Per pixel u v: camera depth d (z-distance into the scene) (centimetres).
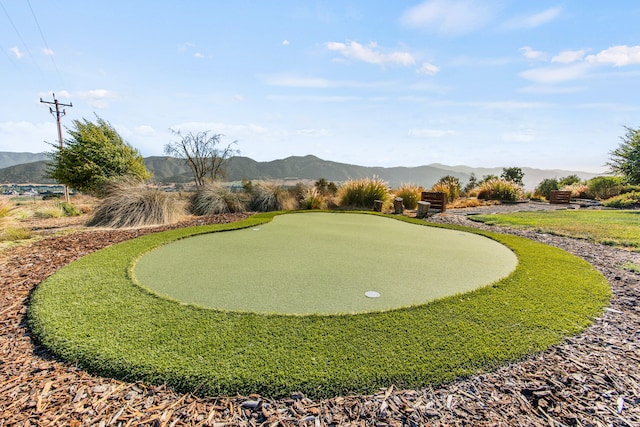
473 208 1052
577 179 1798
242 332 211
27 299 271
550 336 212
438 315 237
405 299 266
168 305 250
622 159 1056
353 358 186
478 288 291
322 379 168
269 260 372
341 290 284
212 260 372
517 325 225
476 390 165
